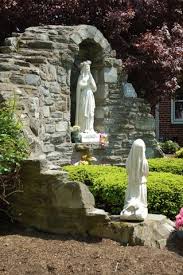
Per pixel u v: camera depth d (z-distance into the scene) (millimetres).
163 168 10055
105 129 11328
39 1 12664
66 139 10141
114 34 12586
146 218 6328
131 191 6266
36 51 9906
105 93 11352
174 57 12406
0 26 13055
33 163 6371
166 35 12602
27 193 6480
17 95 7750
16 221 6625
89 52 11508
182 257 5730
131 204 6148
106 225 6133
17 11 12547
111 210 7258
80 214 6219
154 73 12617
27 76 8602
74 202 6223
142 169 6164
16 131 6512
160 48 12172
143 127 12055
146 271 5227
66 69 10234
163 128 19234
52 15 12516
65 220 6301
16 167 6352
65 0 12406
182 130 19062
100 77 11406
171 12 13445
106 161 11195
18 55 9641
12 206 6598
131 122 11805
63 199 6270
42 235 6273
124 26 12492
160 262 5473
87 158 10414
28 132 7168
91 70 11531
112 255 5602
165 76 12555
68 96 10242
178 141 19078
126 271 5211
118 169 8602
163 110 19203
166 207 7129
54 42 10227
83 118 10773
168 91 12711
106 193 7227
